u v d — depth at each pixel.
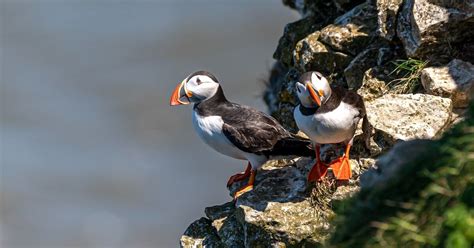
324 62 12.36
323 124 9.43
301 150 10.34
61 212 21.59
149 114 25.81
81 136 24.70
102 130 25.02
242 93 26.94
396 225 7.77
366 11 12.45
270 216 9.92
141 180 22.39
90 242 20.64
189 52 30.08
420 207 7.75
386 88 11.21
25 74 28.83
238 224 10.47
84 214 21.45
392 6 11.41
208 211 11.04
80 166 23.19
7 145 24.28
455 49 11.05
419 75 10.99
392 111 10.25
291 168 10.72
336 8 13.62
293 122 12.45
